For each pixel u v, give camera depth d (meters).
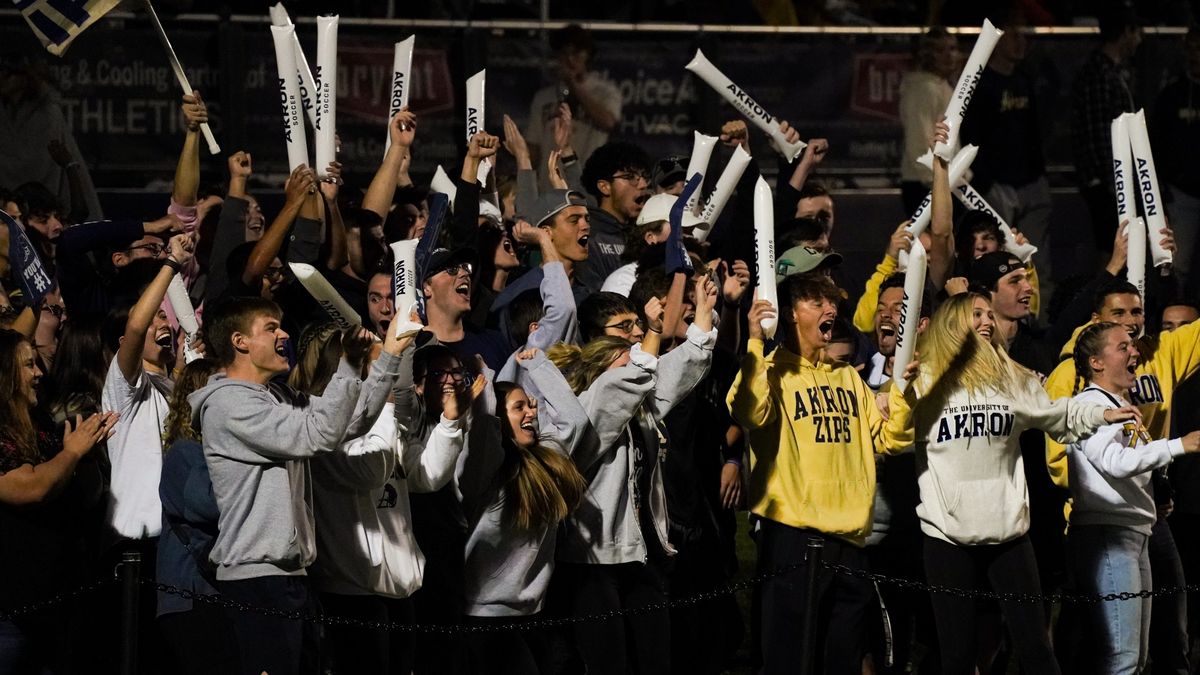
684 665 18.80
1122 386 18.91
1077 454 19.12
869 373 21.61
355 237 20.48
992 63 32.06
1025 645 18.08
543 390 17.14
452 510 17.05
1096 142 32.25
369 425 15.09
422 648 17.27
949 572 18.22
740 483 19.84
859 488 18.38
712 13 34.41
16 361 16.02
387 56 30.61
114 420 15.95
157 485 16.73
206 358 16.12
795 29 32.59
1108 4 34.09
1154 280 24.67
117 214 29.33
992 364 18.31
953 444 18.20
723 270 20.66
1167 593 19.02
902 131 32.91
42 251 23.03
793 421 18.27
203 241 22.84
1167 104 32.38
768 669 18.11
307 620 15.21
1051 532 20.28
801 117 32.75
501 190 25.25
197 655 15.42
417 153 30.78
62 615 16.33
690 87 32.06
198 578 15.52
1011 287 21.45
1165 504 19.78
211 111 29.83
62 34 19.91
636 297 18.70
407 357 15.38
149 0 20.38
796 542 18.11
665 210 20.86
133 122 29.41
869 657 19.59
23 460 15.80
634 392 17.09
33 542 15.98
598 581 17.30
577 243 20.56
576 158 27.09
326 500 16.03
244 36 29.91
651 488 17.89
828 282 18.67
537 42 31.23
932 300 21.80
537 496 16.64
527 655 16.97
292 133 20.55
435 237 15.66
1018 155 32.03
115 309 17.50
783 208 23.92
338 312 15.40
